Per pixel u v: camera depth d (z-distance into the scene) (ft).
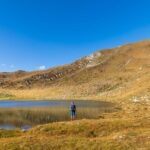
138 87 475.72
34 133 134.51
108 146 106.73
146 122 144.05
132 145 106.32
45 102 456.86
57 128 136.26
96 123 139.23
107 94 566.77
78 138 117.91
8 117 222.89
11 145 109.40
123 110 236.84
